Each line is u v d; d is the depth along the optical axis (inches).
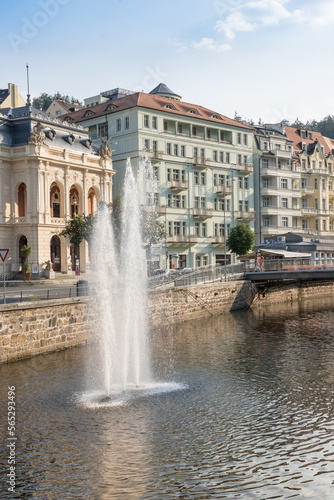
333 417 800.3
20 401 877.2
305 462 643.5
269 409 840.9
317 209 4136.3
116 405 861.2
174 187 3085.6
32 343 1227.2
